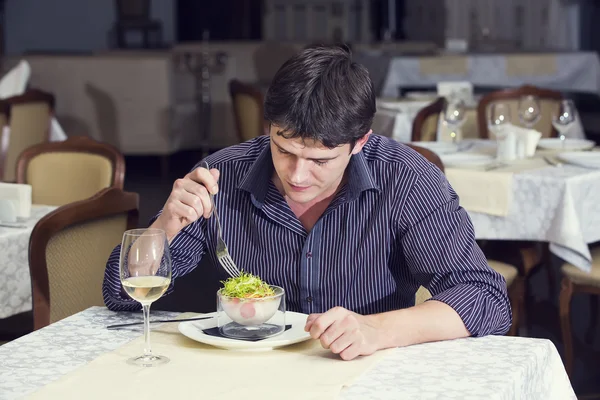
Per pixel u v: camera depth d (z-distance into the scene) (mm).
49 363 1481
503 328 1712
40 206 3115
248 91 6391
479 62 7855
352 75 1530
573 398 1619
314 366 1439
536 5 10984
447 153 3711
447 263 1751
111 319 1729
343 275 1812
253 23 13234
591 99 10016
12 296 2707
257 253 1849
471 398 1309
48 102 6121
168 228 1662
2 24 12617
